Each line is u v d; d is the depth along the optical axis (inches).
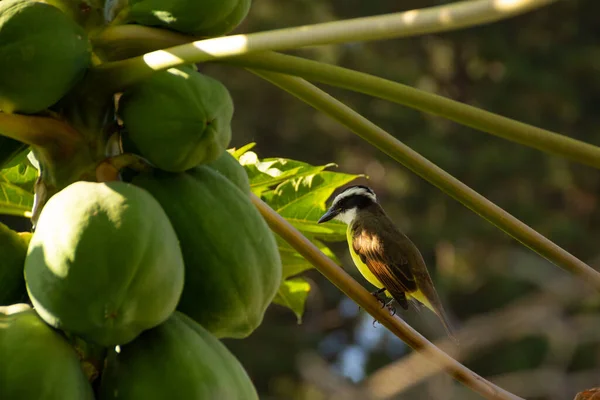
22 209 266.8
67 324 155.9
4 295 175.0
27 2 179.6
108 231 156.1
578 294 773.3
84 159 185.3
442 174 194.7
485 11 139.6
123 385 161.8
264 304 181.5
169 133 179.2
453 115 176.6
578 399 196.1
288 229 205.8
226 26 197.9
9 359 153.0
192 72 183.5
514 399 198.5
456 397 740.0
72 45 179.5
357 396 748.0
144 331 165.9
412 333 202.7
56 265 155.6
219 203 181.2
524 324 804.6
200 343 166.7
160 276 157.6
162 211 163.8
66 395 153.8
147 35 191.3
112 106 188.2
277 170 291.1
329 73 177.3
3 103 180.1
